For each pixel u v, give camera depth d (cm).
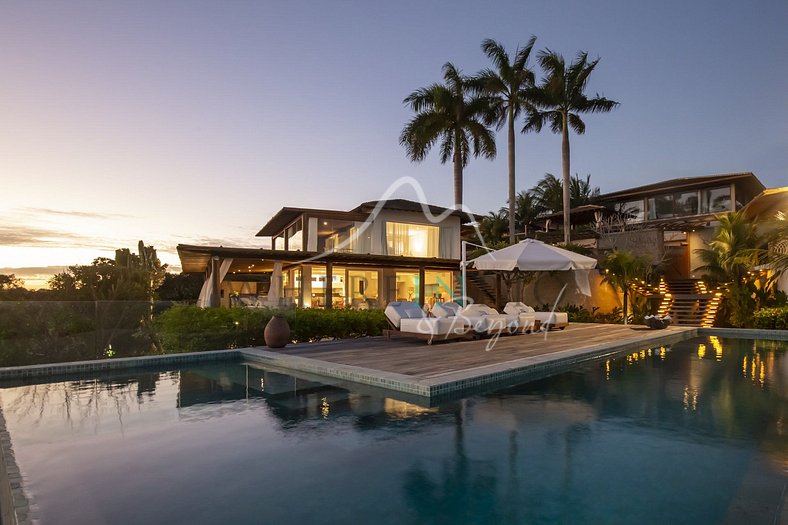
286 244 2444
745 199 2884
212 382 793
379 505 321
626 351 1173
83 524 292
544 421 535
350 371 782
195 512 310
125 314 1093
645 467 390
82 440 470
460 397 664
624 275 1897
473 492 342
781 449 434
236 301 1522
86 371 915
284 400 649
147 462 407
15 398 676
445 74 2686
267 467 393
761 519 295
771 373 852
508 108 2669
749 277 1773
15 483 359
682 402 628
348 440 468
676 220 2694
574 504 321
